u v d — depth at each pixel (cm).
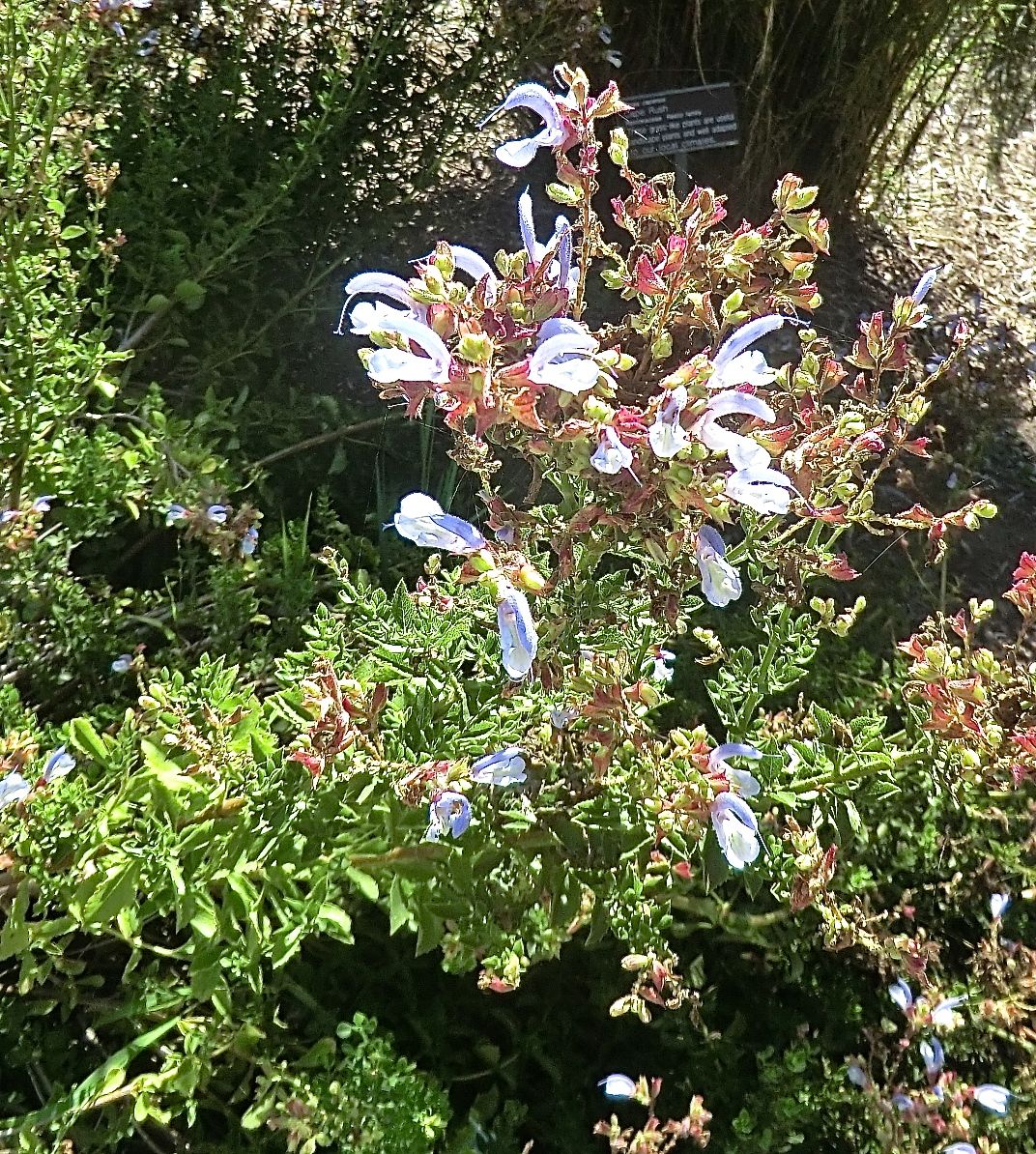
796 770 46
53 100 53
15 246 53
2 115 53
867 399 44
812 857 42
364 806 42
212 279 73
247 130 77
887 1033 51
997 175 120
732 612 68
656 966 40
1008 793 52
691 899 50
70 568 66
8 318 54
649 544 34
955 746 42
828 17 83
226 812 40
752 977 54
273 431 75
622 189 93
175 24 74
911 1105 44
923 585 74
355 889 45
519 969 41
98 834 40
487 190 96
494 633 46
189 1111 41
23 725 46
